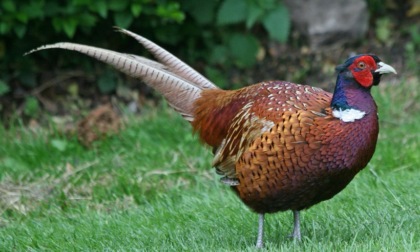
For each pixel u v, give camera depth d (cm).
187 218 935
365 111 742
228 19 1402
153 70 868
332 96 764
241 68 1490
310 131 734
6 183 1132
